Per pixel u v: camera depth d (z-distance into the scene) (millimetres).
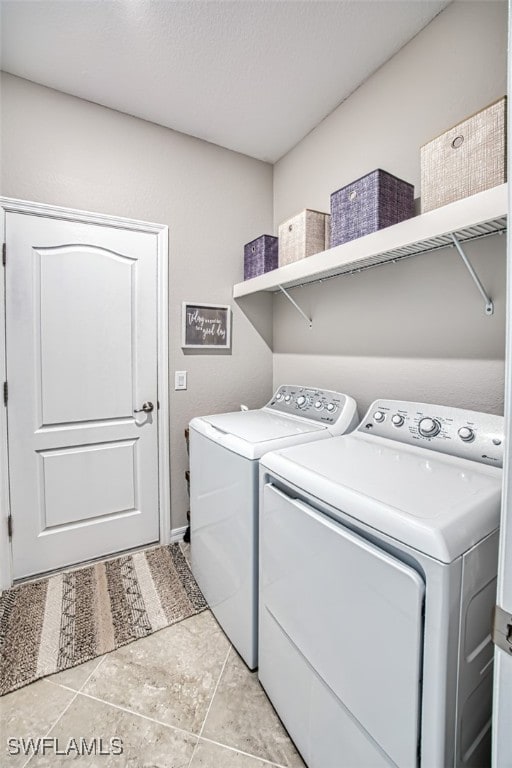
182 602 1798
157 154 2158
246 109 2023
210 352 2412
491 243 1300
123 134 2051
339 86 1853
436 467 1104
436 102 1480
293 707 1127
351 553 877
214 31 1531
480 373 1360
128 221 2078
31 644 1518
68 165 1908
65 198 1909
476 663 806
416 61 1556
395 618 773
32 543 1931
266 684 1295
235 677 1389
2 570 1843
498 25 1268
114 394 2117
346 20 1479
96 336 2041
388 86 1691
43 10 1429
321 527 971
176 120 2119
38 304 1876
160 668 1426
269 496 1213
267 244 2223
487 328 1330
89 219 1973
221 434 1588
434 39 1478
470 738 819
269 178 2600
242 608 1425
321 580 979
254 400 2604
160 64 1708
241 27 1514
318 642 997
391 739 795
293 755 1124
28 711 1245
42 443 1930
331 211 1620
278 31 1531
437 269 1492
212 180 2359
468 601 759
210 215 2361
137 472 2223
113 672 1402
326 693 977
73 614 1694
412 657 741
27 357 1863
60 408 1966
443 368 1488
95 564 2090
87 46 1604
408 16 1465
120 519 2186
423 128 1537
